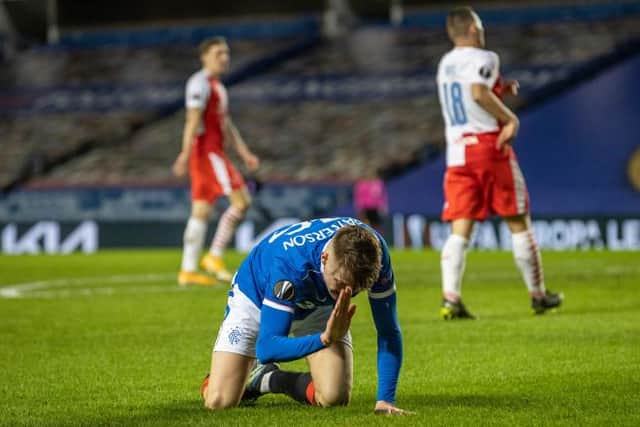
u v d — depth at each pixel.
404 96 90.25
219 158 40.94
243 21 103.62
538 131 72.50
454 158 29.52
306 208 72.25
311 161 81.25
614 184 71.12
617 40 88.94
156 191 76.06
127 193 76.81
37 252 74.25
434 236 69.88
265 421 15.50
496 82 29.44
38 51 109.50
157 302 35.41
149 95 98.06
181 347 24.66
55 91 101.12
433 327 27.38
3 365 22.08
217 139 40.88
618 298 34.50
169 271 50.72
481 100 28.77
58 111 97.38
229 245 71.81
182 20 105.44
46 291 40.22
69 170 86.38
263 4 102.94
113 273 49.72
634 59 71.69
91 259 61.78
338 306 13.75
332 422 15.26
